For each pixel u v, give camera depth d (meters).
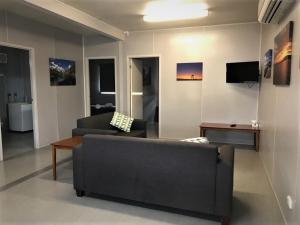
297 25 2.21
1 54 6.90
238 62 5.40
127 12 4.66
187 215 2.63
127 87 6.59
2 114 7.11
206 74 5.86
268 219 2.55
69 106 6.34
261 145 4.71
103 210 2.73
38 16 4.83
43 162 4.39
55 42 5.80
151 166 2.62
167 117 6.29
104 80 7.78
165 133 6.36
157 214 2.65
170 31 6.04
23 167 4.13
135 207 2.80
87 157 2.92
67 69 6.21
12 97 7.37
